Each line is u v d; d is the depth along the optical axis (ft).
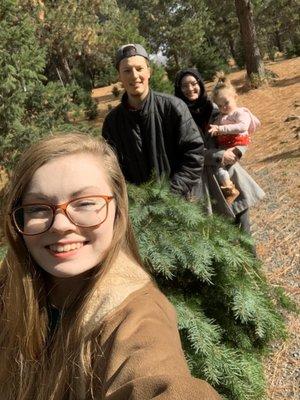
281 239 8.52
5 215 1.94
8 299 2.05
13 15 11.51
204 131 5.88
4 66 10.77
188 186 4.56
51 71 35.83
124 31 34.63
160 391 1.33
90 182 1.84
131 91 4.51
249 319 3.79
